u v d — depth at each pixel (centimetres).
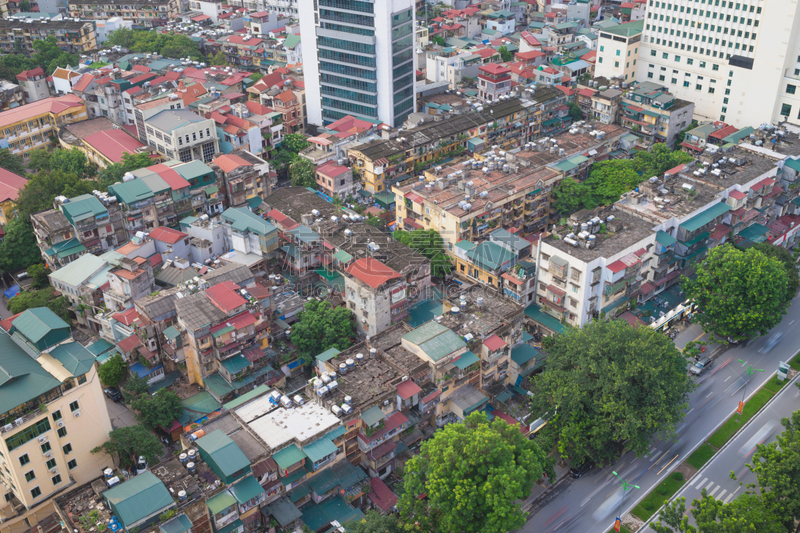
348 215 18600
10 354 12156
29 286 18162
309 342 15188
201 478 11350
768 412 14900
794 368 16075
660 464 13775
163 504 10612
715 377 15875
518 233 19712
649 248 16975
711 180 19138
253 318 14750
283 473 11662
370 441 12481
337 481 12169
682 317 17525
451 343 13675
